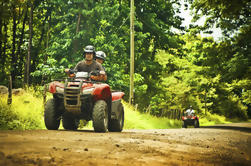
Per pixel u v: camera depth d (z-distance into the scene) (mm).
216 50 28953
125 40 42281
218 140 12109
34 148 5387
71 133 9609
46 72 29172
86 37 33781
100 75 12438
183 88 53656
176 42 49156
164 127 29688
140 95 43531
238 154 8078
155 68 47438
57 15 35844
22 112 14992
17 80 30953
